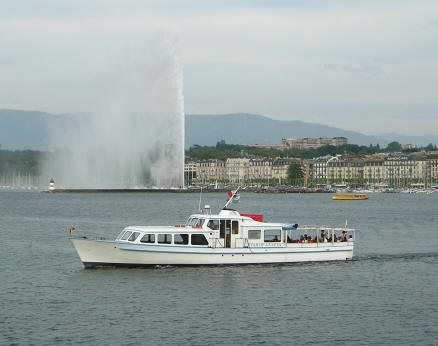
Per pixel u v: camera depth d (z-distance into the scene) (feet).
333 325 168.86
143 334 158.92
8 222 459.73
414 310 184.24
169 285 207.00
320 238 254.06
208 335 159.02
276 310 181.98
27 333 158.61
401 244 332.80
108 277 217.97
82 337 156.15
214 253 231.71
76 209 630.74
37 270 234.58
